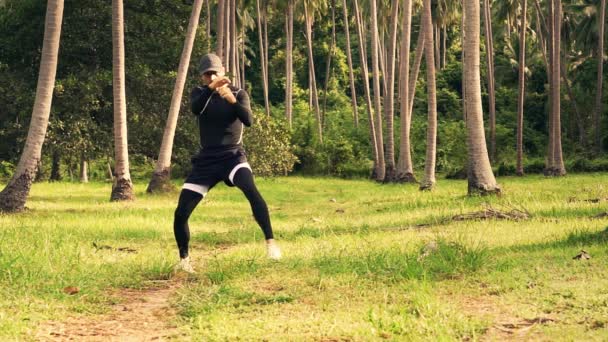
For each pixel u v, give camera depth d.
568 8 52.16
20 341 5.14
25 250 8.80
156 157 34.31
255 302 6.30
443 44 68.12
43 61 18.89
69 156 33.03
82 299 6.68
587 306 5.61
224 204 22.80
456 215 14.49
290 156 37.44
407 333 5.01
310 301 6.24
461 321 5.25
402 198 23.05
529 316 5.43
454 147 54.09
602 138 51.84
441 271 7.27
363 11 55.50
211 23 58.56
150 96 31.84
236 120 7.99
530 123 58.94
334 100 69.81
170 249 11.12
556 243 9.21
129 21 32.00
